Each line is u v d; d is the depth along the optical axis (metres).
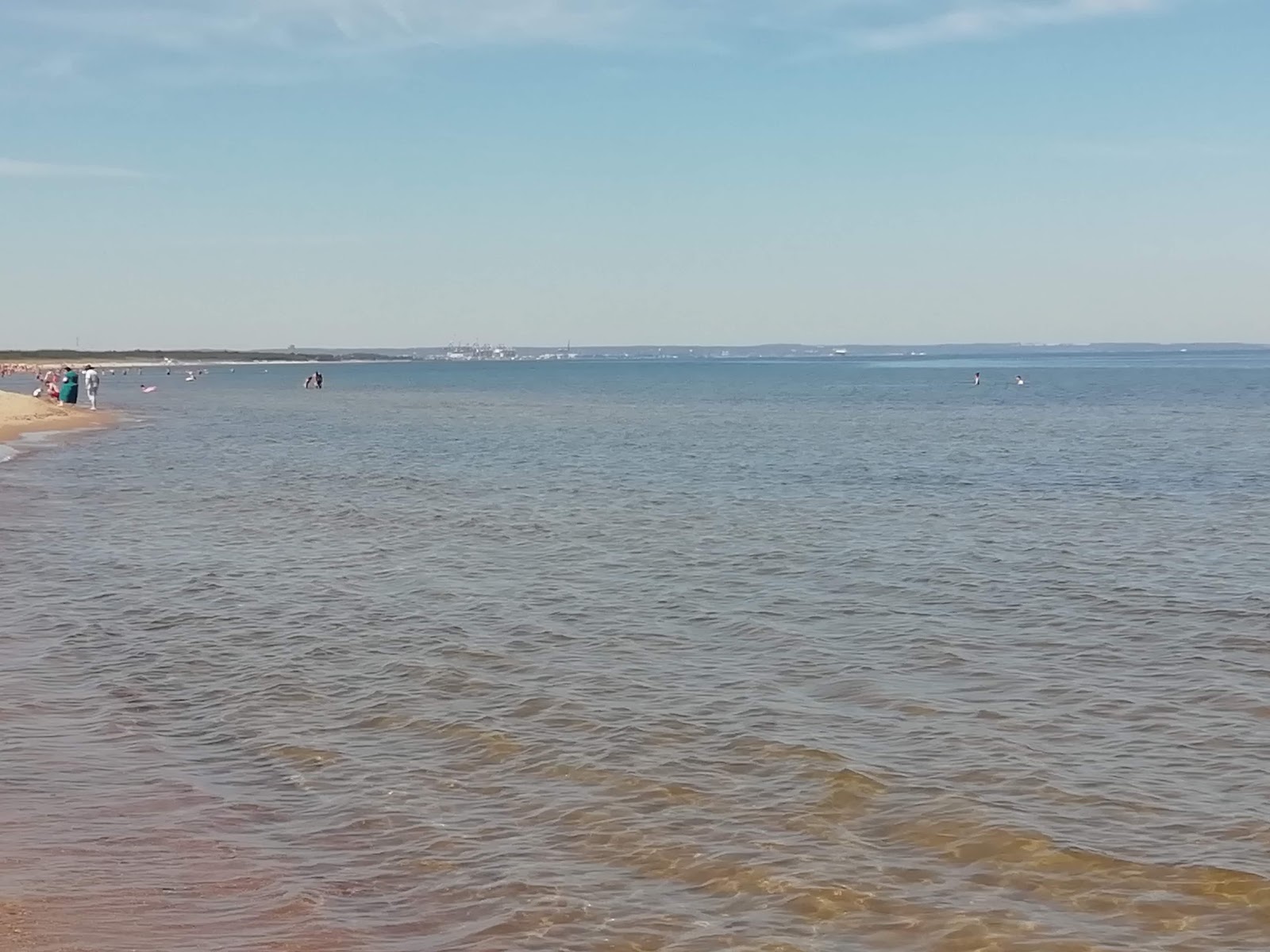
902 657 17.50
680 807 11.62
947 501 36.72
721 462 51.41
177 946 8.74
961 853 10.56
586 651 17.83
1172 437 64.06
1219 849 10.62
